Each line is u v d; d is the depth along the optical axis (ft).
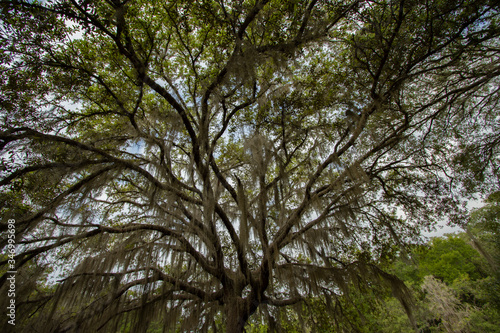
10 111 15.74
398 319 49.49
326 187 20.10
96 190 16.65
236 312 17.56
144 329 15.62
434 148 24.25
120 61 18.81
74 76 16.90
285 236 18.40
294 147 24.56
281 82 21.18
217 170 18.71
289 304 18.88
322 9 17.85
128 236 18.80
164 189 16.52
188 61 22.21
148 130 18.20
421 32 18.22
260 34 17.90
